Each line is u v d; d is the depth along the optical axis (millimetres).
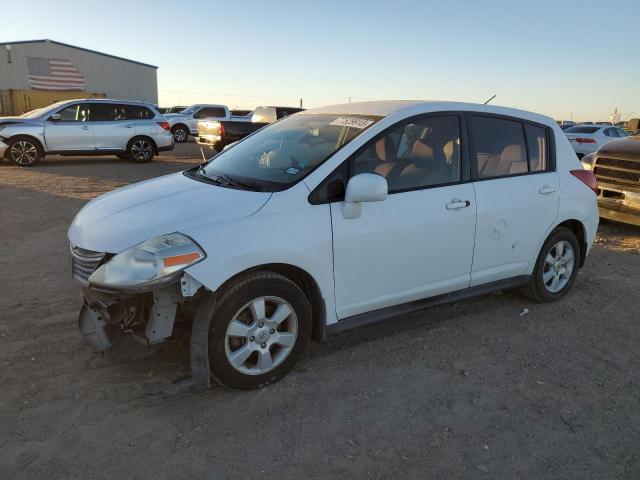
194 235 3096
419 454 2846
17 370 3551
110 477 2613
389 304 3914
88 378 3484
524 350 4070
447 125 4160
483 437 3006
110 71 38938
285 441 2918
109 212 3490
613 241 7668
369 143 3727
